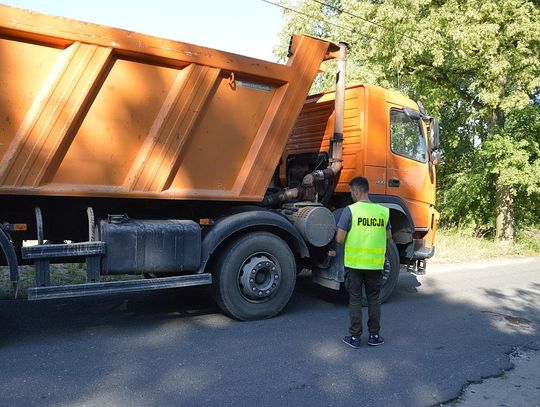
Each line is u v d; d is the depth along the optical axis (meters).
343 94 6.62
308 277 8.64
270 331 5.45
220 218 5.78
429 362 4.70
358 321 5.00
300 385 4.05
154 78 5.18
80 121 4.82
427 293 7.95
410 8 13.66
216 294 5.70
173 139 5.31
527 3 13.48
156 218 5.61
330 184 6.99
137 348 4.75
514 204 16.30
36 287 4.57
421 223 7.55
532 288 8.68
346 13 14.61
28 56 4.51
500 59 13.68
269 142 6.00
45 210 5.12
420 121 7.61
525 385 4.30
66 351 4.59
